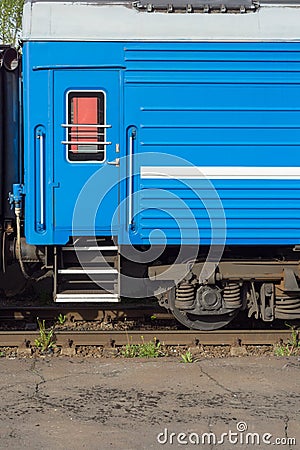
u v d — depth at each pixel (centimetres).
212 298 867
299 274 862
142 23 819
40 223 832
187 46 815
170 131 820
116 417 625
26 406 652
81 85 820
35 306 1071
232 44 817
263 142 822
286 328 960
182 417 625
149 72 817
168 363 789
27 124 827
